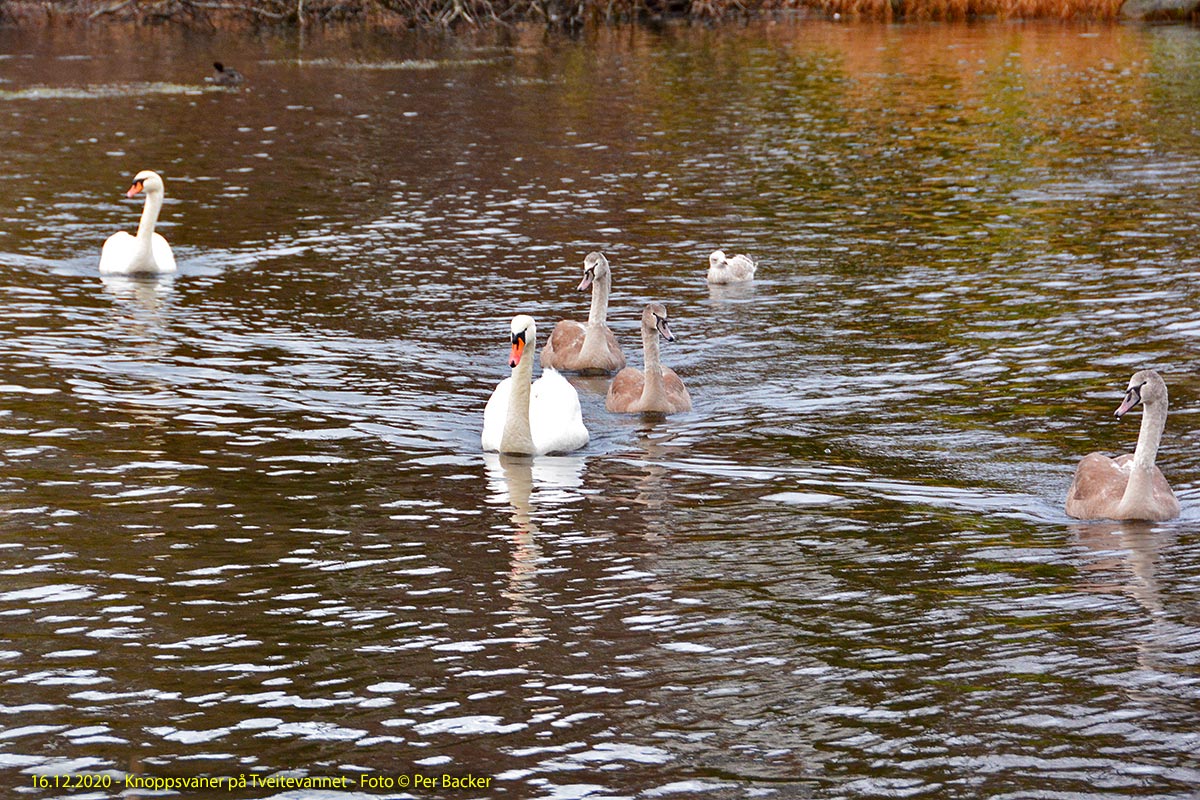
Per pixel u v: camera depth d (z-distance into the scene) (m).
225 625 12.07
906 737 10.34
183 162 35.91
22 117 41.75
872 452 16.59
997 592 12.80
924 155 36.75
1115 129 39.72
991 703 10.82
